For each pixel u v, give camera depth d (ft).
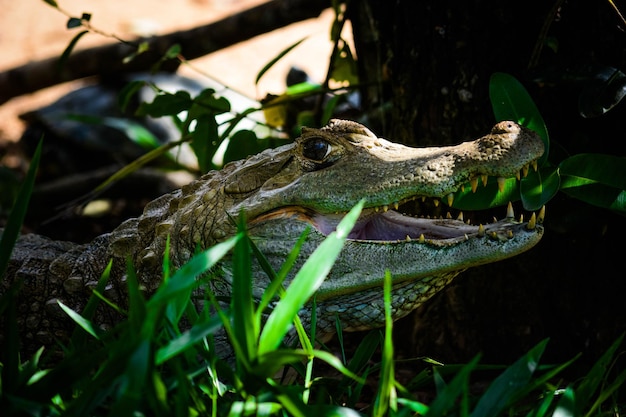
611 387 11.57
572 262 16.89
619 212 14.62
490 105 17.11
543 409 11.09
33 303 15.61
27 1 49.73
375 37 19.17
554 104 16.65
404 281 13.58
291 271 13.80
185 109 19.81
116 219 28.37
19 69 30.45
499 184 13.35
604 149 16.40
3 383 10.44
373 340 12.96
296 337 13.98
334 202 13.67
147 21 47.91
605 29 16.11
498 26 16.84
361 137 14.03
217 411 10.75
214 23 27.35
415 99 17.92
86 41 45.16
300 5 25.89
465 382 9.44
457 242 13.21
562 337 17.21
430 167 13.38
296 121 23.93
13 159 34.78
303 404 9.72
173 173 29.53
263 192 14.03
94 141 32.53
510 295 17.39
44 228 27.71
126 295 14.99
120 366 9.57
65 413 9.61
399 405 12.28
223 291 14.12
